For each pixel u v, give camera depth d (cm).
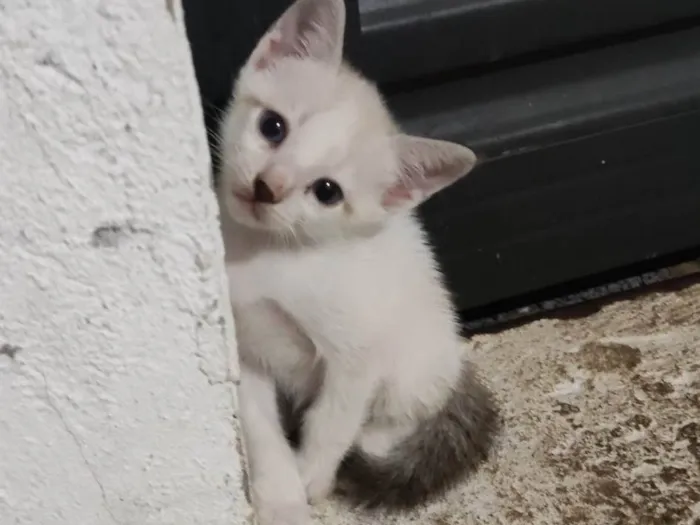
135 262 29
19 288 28
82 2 25
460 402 45
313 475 42
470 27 46
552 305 56
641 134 51
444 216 50
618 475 43
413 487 43
